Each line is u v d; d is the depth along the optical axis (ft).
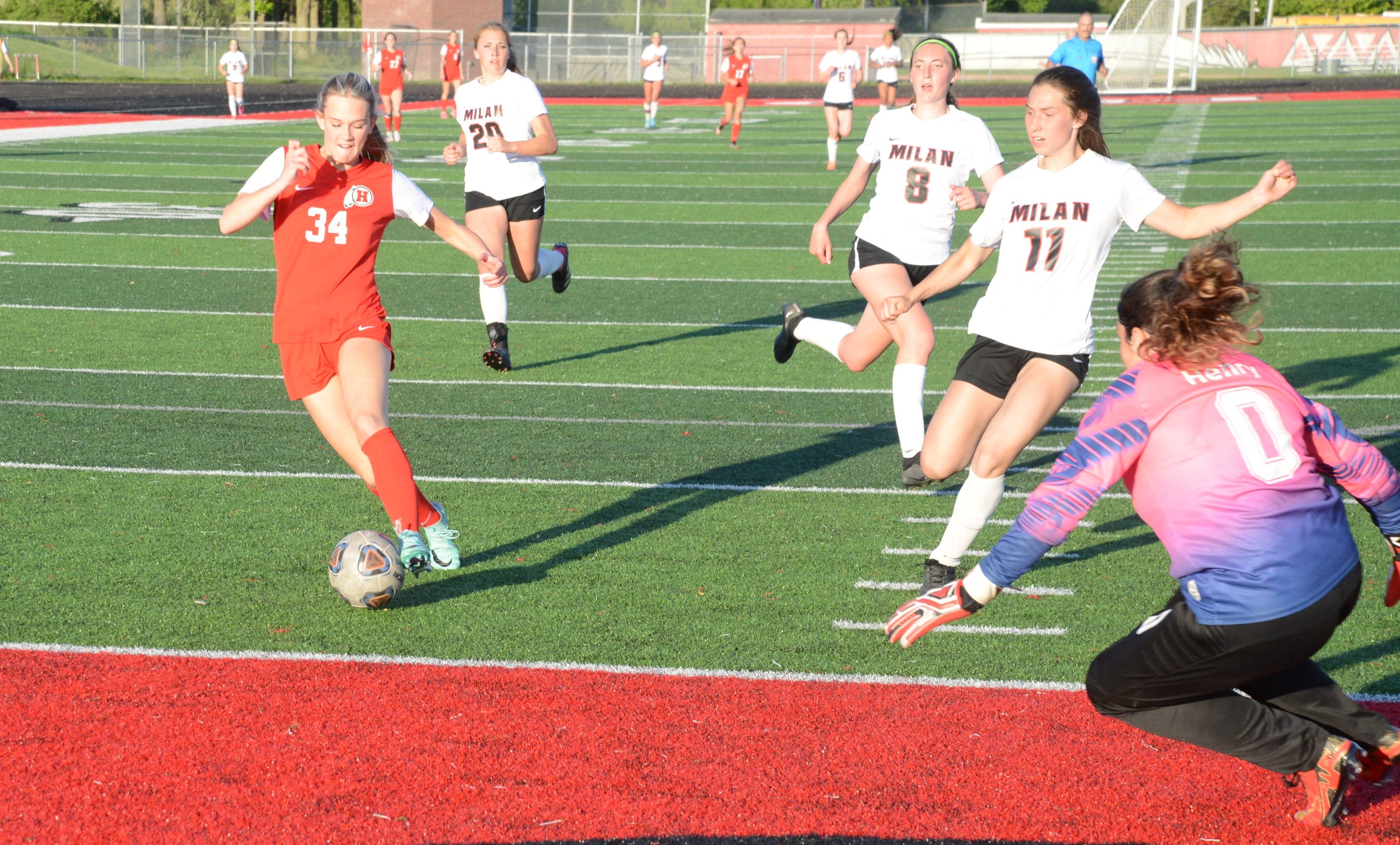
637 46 444.55
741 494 55.11
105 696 35.24
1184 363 26.63
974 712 35.01
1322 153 191.72
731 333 88.89
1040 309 41.91
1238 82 383.24
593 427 65.62
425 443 62.34
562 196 163.63
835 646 39.45
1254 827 29.40
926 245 55.21
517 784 30.86
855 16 441.68
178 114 281.54
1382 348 80.23
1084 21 160.56
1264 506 25.58
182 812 29.40
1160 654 27.20
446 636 39.88
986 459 40.63
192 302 96.99
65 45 417.90
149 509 51.60
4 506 51.55
